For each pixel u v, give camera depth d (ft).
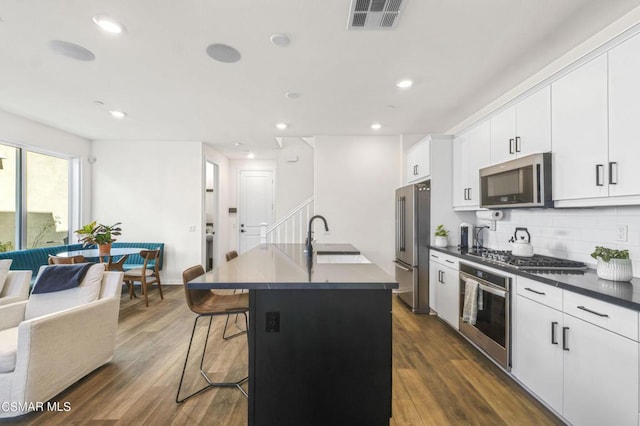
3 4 5.78
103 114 12.27
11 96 10.43
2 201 12.75
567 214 8.02
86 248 15.31
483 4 5.77
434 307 11.92
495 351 7.74
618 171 5.54
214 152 19.26
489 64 8.09
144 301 13.94
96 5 5.82
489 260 8.31
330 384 5.22
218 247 20.42
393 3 5.70
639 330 4.40
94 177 16.63
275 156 21.67
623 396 4.62
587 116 6.16
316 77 8.87
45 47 7.32
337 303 5.23
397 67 8.26
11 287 8.30
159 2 5.73
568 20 6.27
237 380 7.41
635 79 5.25
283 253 9.25
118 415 6.13
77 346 7.09
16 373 5.92
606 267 5.90
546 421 5.98
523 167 7.75
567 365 5.63
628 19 6.09
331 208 15.87
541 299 6.28
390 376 5.25
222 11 5.97
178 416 6.13
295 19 6.22
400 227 14.06
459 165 11.77
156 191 16.83
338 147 15.83
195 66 8.21
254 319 5.18
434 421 5.98
